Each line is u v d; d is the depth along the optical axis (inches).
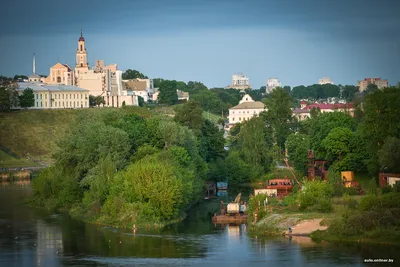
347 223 7332.7
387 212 7273.6
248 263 6569.9
